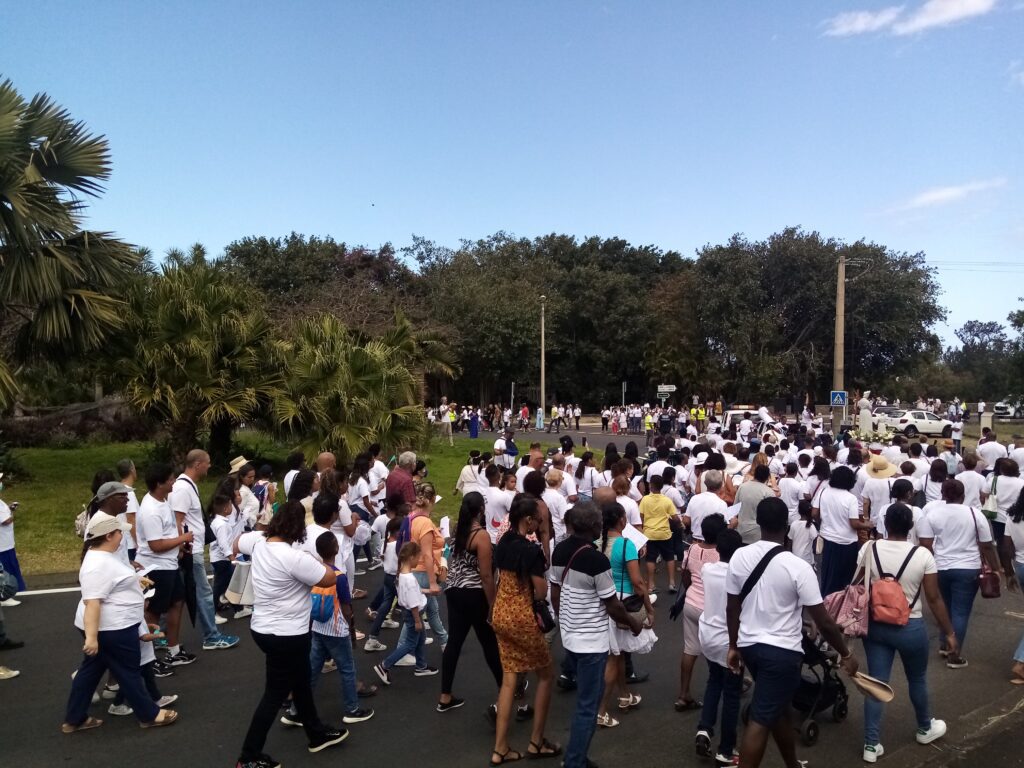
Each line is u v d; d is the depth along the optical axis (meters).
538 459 10.75
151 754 5.21
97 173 15.17
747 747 4.24
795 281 43.06
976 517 6.80
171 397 15.94
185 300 16.47
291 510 5.05
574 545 4.92
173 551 6.57
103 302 15.14
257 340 17.70
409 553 6.45
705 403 47.00
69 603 8.95
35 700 6.13
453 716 5.87
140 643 5.65
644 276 64.88
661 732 5.58
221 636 7.43
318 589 5.53
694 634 5.87
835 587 8.16
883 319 42.16
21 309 15.66
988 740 5.46
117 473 7.25
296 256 46.31
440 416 40.12
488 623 5.71
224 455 19.31
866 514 9.31
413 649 6.49
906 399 72.38
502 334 48.19
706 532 5.82
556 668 7.00
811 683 5.46
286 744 5.39
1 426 24.72
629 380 61.09
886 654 5.21
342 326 19.81
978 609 8.88
